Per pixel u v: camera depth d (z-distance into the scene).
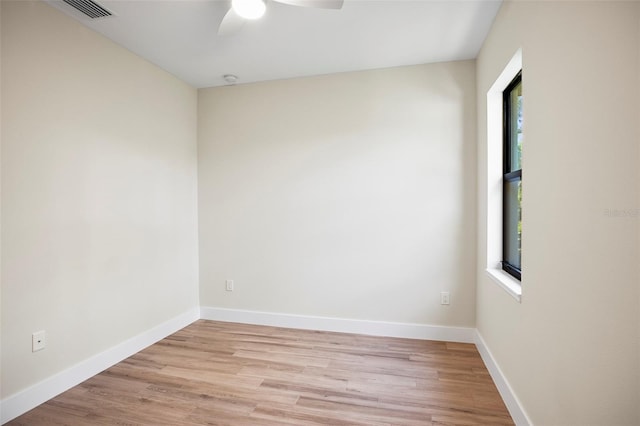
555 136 1.31
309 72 3.13
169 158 3.13
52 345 2.07
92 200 2.35
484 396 2.03
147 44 2.57
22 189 1.91
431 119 2.94
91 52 2.34
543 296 1.42
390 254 3.05
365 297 3.12
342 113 3.14
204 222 3.51
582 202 1.12
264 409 1.91
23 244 1.91
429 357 2.58
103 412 1.89
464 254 2.89
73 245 2.21
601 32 1.03
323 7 1.76
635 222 0.90
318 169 3.21
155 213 2.96
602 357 1.03
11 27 1.85
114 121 2.53
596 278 1.05
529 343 1.58
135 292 2.73
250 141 3.40
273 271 3.36
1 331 1.81
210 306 3.52
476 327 2.85
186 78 3.27
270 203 3.35
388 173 3.04
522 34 1.67
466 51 2.71
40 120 2.00
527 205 1.60
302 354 2.65
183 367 2.44
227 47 2.63
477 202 2.83
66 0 1.99
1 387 1.80
